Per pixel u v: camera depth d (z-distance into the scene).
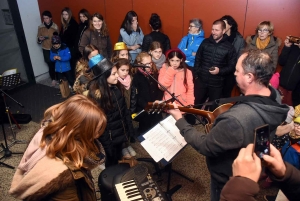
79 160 1.10
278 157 0.88
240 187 0.72
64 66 4.64
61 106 1.20
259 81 1.21
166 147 1.87
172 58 2.76
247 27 3.51
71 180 1.07
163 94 2.92
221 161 1.37
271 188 2.42
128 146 2.90
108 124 2.31
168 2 3.94
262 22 3.21
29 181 1.07
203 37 3.68
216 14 3.64
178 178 2.62
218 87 3.43
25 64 4.95
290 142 2.10
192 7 3.78
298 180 0.86
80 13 4.44
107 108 2.20
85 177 1.14
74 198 1.12
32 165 1.11
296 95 3.23
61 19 4.82
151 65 2.83
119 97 2.36
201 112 1.66
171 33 4.10
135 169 1.68
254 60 1.19
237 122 1.16
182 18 3.91
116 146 2.58
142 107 2.83
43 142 1.14
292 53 3.12
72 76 4.92
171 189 2.44
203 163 2.82
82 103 1.17
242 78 1.25
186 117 3.36
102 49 4.10
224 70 3.28
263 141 0.88
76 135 1.14
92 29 4.01
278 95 1.36
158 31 3.93
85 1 4.75
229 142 1.19
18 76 2.99
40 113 4.00
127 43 4.09
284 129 2.25
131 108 2.81
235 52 3.30
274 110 1.17
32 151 1.17
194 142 1.39
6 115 3.50
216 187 1.55
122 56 3.01
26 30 4.88
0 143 3.21
